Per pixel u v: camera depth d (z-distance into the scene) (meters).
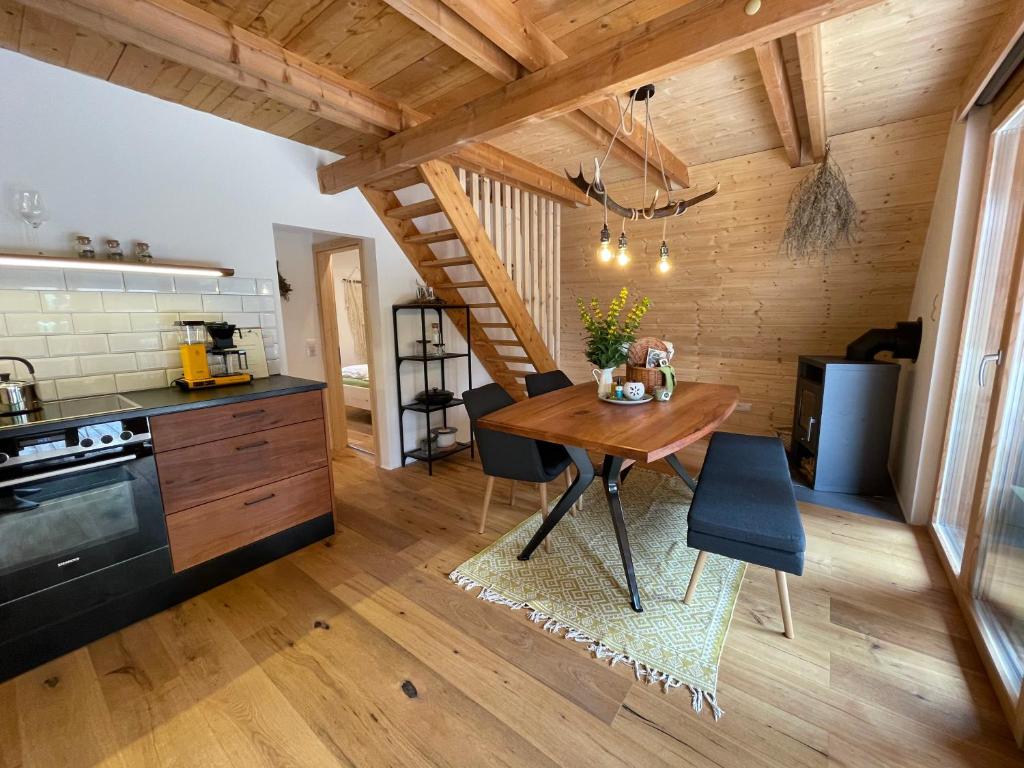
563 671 1.60
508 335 4.54
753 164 3.15
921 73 2.13
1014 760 1.25
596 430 1.94
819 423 3.00
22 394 1.78
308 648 1.72
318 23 1.71
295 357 4.39
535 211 4.12
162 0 1.52
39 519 1.60
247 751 1.33
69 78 2.00
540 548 2.39
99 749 1.34
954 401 2.30
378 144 2.55
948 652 1.63
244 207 2.63
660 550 2.35
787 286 3.50
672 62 1.53
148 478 1.85
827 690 1.49
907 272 3.03
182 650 1.72
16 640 1.59
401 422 3.68
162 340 2.35
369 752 1.32
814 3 1.26
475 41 1.71
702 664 1.60
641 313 2.70
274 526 2.30
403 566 2.26
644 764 1.27
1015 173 1.93
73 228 2.05
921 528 2.54
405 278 3.59
